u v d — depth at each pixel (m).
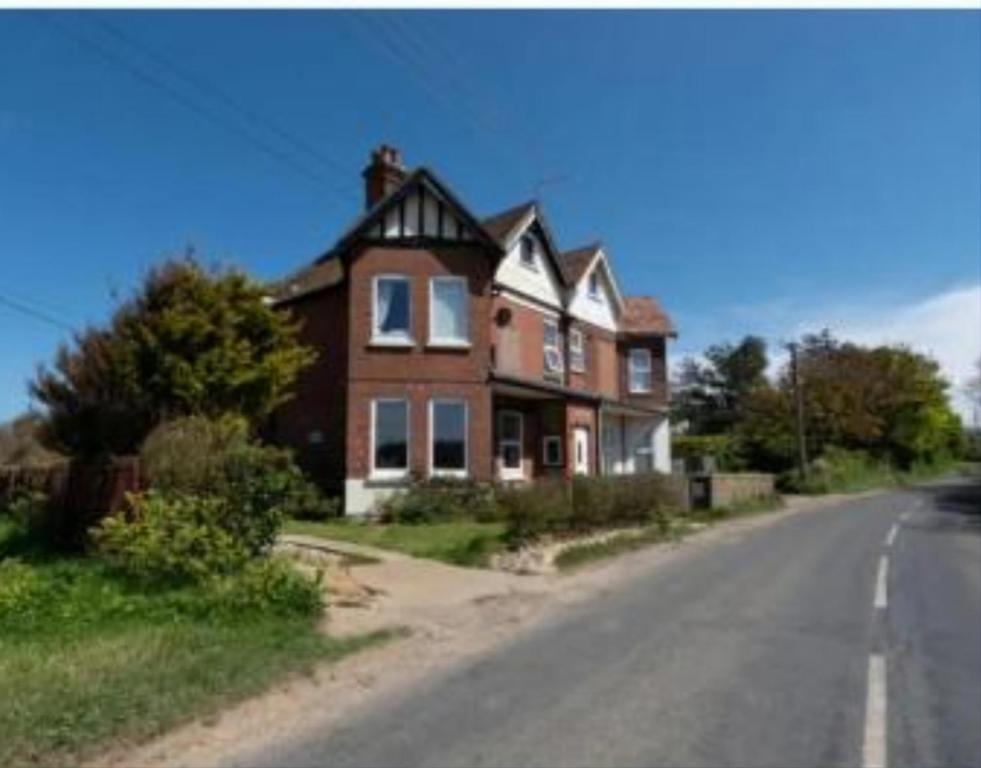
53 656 9.47
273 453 15.58
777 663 10.31
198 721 8.02
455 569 17.36
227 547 13.61
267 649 10.17
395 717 8.29
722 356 91.81
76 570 14.41
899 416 77.00
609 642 11.50
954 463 97.88
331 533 22.95
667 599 14.84
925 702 8.74
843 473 58.53
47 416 23.28
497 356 32.16
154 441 16.47
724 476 35.34
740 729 7.88
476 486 28.39
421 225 30.09
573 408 34.88
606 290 40.16
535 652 10.96
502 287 32.62
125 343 22.97
